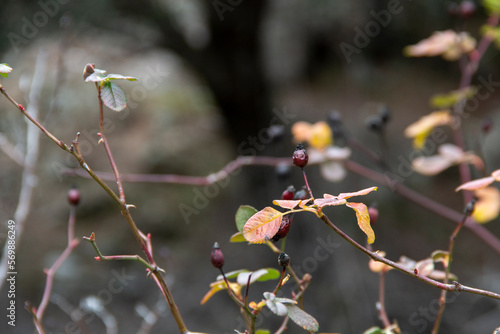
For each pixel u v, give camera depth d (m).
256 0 3.28
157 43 3.50
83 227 4.55
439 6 5.77
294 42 6.44
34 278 3.92
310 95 6.13
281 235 0.77
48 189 4.49
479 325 3.64
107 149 0.89
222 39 3.44
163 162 5.23
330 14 6.35
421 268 1.04
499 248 1.65
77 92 4.51
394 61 6.46
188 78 6.10
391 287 4.03
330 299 3.91
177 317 0.87
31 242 4.19
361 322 3.75
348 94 6.22
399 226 4.93
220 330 3.78
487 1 1.70
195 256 4.52
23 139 1.86
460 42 1.76
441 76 6.43
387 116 1.81
